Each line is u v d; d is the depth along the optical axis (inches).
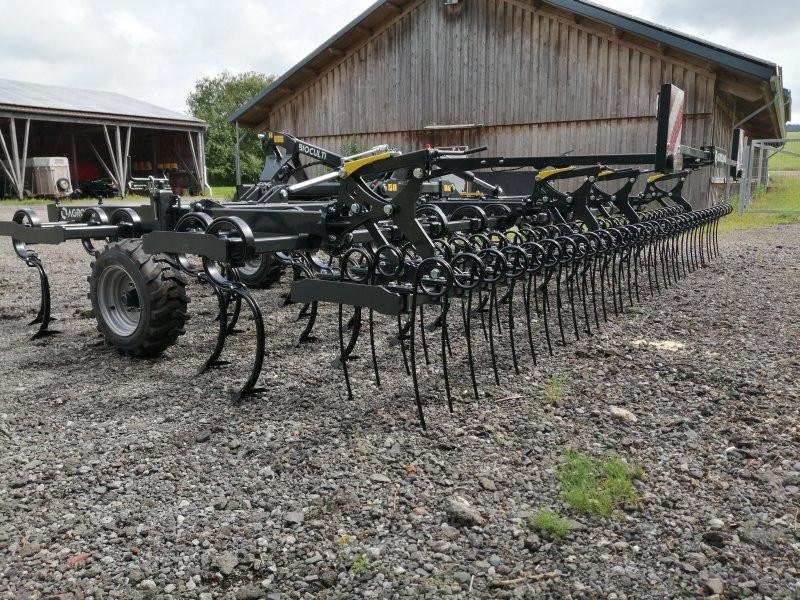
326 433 130.6
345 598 83.6
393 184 245.1
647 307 232.4
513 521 99.3
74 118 905.5
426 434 129.4
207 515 102.3
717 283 274.7
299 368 171.0
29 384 161.2
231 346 191.9
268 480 113.0
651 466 115.8
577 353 177.6
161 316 172.9
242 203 245.3
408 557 91.6
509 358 176.6
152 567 90.2
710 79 494.3
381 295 130.3
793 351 178.1
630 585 85.3
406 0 598.5
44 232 190.9
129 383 161.3
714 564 89.2
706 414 137.3
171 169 1170.0
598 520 99.6
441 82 603.2
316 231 161.8
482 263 143.4
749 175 615.8
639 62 518.6
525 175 483.5
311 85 666.8
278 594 84.1
